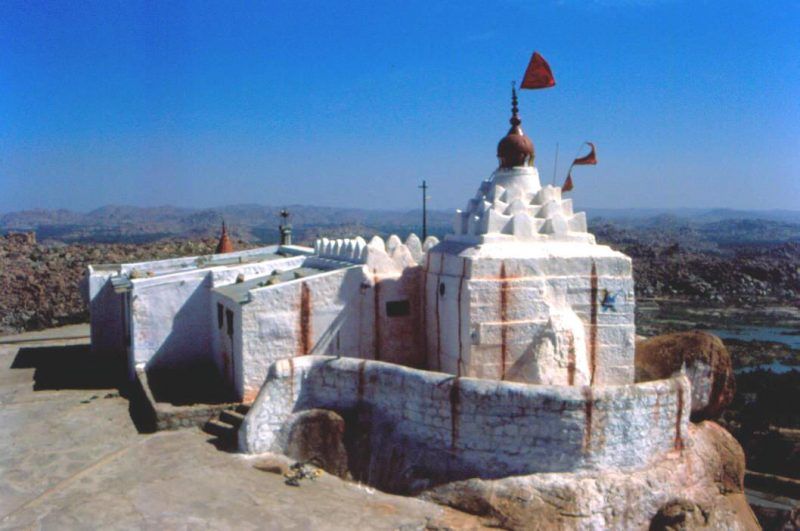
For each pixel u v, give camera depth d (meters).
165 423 18.08
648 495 14.62
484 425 14.76
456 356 17.77
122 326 26.92
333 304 19.55
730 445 17.28
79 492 14.35
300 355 19.23
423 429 15.41
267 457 16.17
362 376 16.50
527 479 14.34
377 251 20.34
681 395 15.46
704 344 18.03
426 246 23.61
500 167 20.50
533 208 19.12
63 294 44.56
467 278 17.08
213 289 22.62
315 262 24.27
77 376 24.47
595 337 17.77
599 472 14.59
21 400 21.28
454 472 14.79
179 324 22.78
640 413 14.92
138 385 21.45
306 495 14.55
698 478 15.68
